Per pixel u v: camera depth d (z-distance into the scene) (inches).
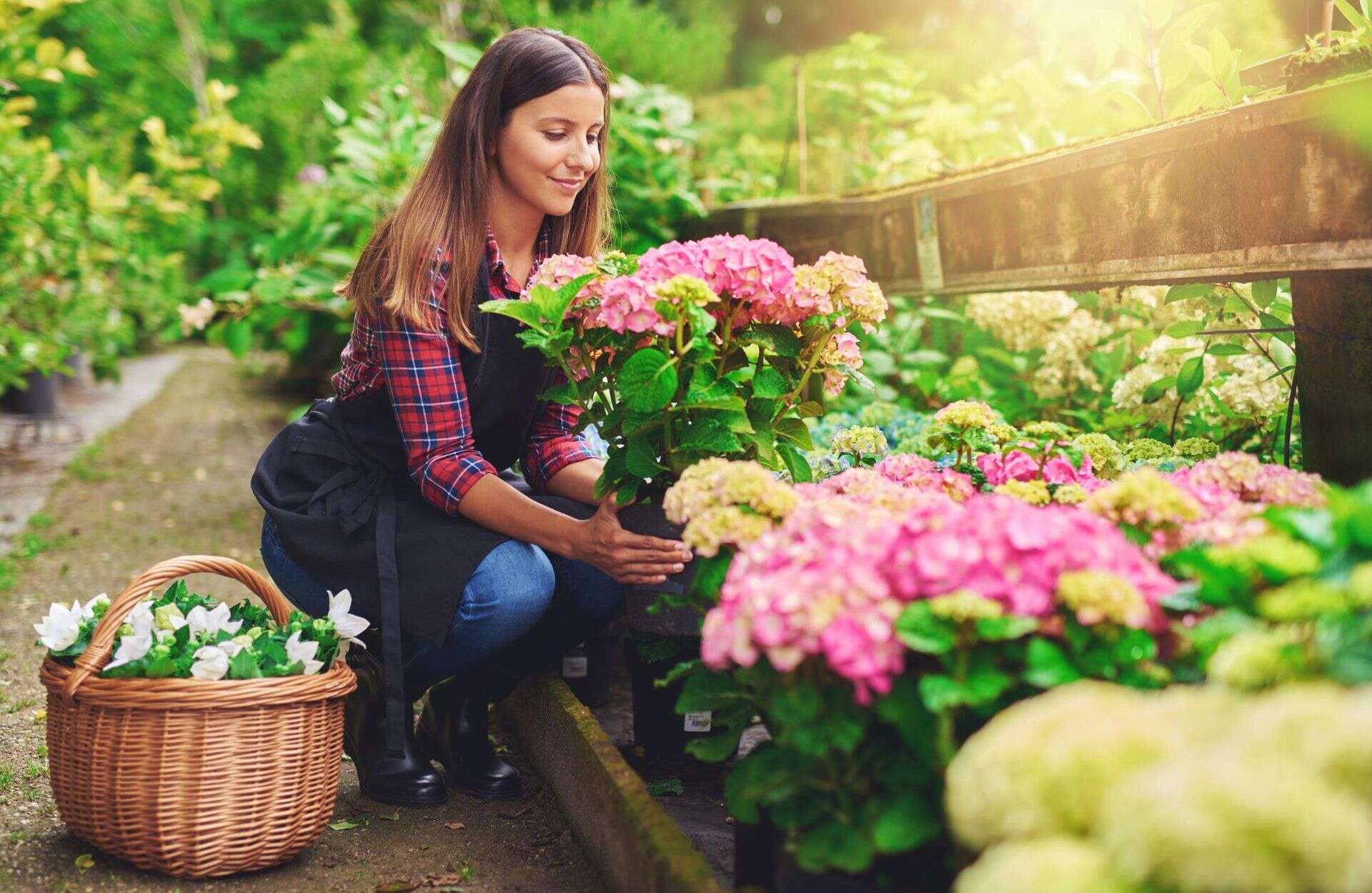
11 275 245.3
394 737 95.9
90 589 186.2
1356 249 73.2
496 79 95.8
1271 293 110.8
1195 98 115.2
